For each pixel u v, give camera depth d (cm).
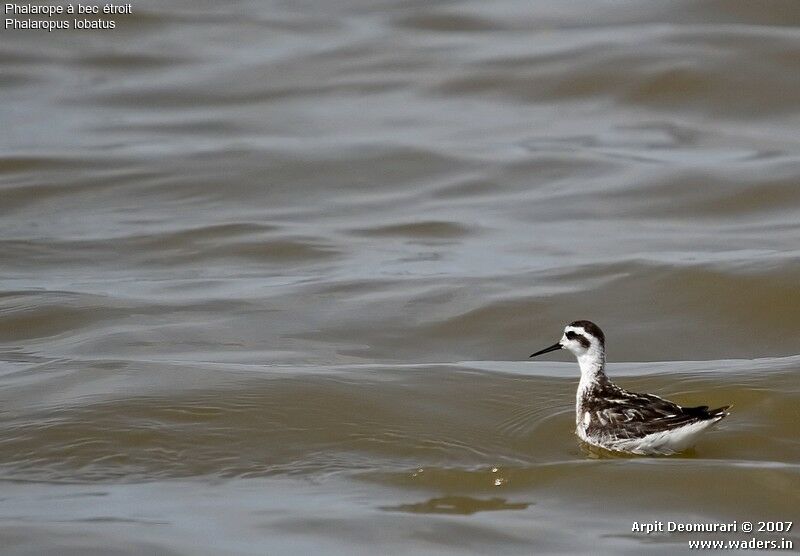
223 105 3225
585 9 3669
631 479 1311
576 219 2389
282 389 1553
